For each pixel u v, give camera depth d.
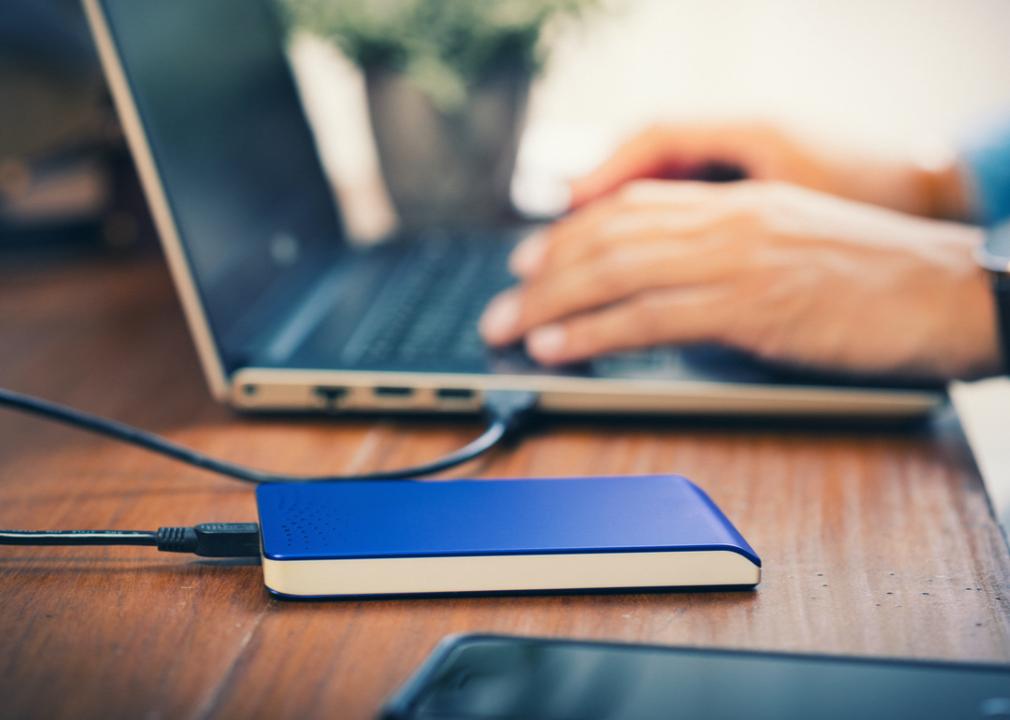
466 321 0.70
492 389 0.59
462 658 0.32
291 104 0.88
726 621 0.38
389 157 0.98
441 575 0.39
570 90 1.47
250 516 0.48
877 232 0.64
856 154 0.84
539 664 0.32
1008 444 0.57
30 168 0.96
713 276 0.62
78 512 0.48
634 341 0.62
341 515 0.42
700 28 1.48
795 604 0.40
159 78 0.61
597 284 0.63
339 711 0.33
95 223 1.04
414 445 0.57
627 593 0.40
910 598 0.40
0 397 0.52
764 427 0.60
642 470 0.53
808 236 0.63
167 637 0.37
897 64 1.48
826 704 0.30
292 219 0.79
